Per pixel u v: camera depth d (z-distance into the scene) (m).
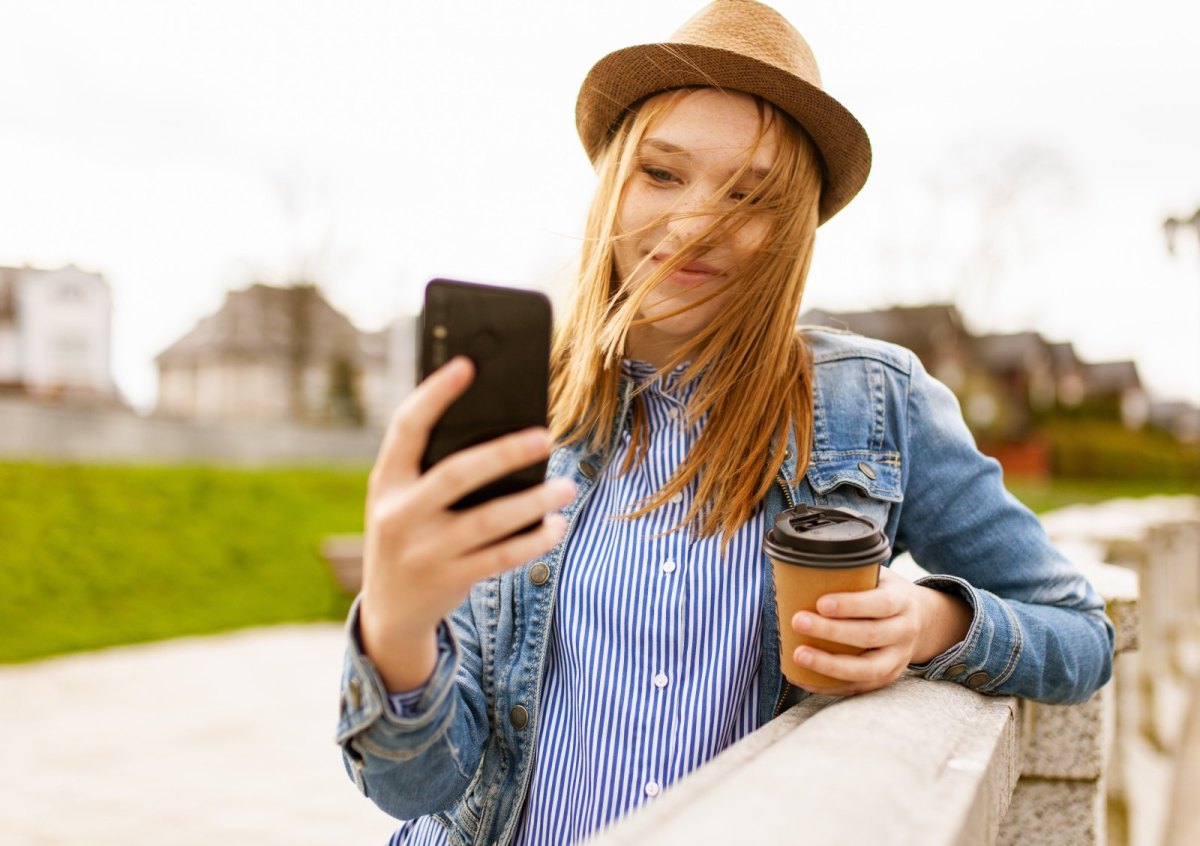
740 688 1.28
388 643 0.91
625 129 1.44
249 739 5.57
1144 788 4.21
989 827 0.91
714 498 1.34
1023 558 1.37
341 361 44.41
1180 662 6.94
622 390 1.46
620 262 1.41
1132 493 33.47
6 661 7.68
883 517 1.34
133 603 9.87
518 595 1.40
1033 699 1.32
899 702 1.08
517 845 1.37
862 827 0.70
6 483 11.58
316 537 12.91
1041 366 48.56
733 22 1.37
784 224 1.33
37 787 4.73
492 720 1.40
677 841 0.66
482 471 0.74
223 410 47.34
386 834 4.16
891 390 1.41
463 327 0.90
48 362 47.34
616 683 1.30
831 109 1.31
